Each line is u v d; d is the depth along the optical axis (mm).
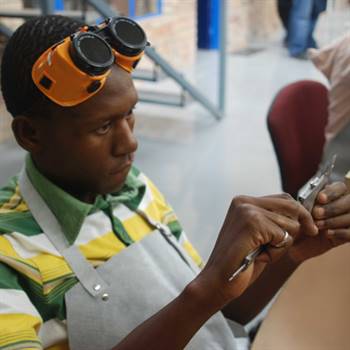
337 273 948
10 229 722
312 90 1955
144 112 4262
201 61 6070
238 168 3227
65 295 719
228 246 609
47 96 660
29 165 773
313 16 5734
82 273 733
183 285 798
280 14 6156
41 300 703
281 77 5254
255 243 610
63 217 749
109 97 672
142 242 821
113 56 659
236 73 5477
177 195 2900
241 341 929
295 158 1849
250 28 6707
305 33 5789
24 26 705
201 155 3422
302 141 1912
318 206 776
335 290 918
